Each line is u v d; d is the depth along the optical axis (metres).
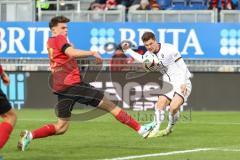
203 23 44.84
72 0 48.34
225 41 44.84
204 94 44.81
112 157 23.61
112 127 34.59
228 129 33.56
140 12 46.53
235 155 24.19
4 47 45.97
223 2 48.81
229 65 44.84
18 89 45.72
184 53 45.06
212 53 44.97
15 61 45.88
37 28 45.88
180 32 44.97
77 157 23.73
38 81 45.59
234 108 44.84
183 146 26.78
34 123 36.50
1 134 21.45
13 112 21.77
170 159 23.09
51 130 25.69
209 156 23.92
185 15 46.19
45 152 25.02
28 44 45.88
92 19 46.66
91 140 28.83
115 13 46.50
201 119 39.03
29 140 25.36
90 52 25.02
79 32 45.47
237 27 44.75
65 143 27.75
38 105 45.62
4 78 21.69
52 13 46.59
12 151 25.25
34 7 46.53
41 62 45.75
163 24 45.00
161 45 30.06
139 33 45.00
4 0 46.62
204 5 49.28
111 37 45.16
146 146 26.73
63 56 25.61
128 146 26.75
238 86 44.75
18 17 46.66
